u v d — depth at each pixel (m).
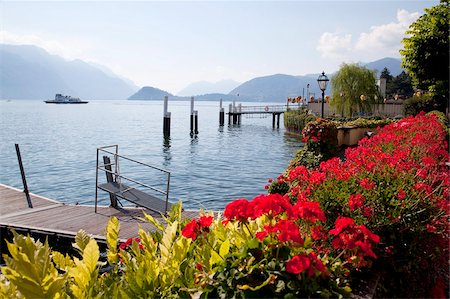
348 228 2.55
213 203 12.14
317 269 2.13
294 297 1.97
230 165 18.67
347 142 16.08
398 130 10.27
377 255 3.21
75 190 14.09
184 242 2.55
